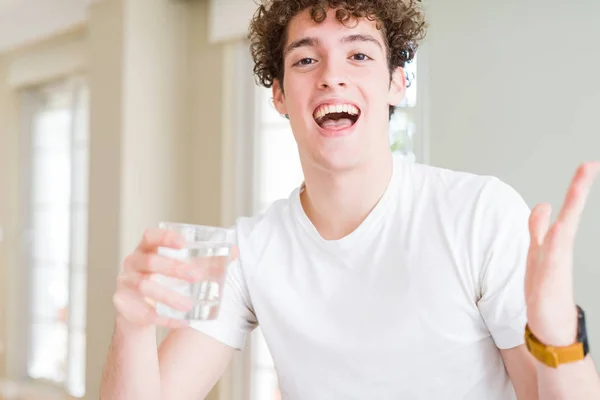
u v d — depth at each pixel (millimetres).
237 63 3094
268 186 3031
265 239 1246
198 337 1211
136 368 990
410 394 1097
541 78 2182
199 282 841
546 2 2172
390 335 1091
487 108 2291
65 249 4156
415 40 1373
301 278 1180
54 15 3791
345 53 1129
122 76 3059
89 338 3203
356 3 1114
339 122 1149
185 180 3295
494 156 2275
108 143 3123
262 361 2982
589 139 2094
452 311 1059
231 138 3105
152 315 850
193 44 3295
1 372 4359
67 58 3910
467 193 1102
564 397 753
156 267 824
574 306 756
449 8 2369
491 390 1080
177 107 3277
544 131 2178
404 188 1154
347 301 1132
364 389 1122
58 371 4137
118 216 3057
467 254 1049
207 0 3236
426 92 2420
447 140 2375
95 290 3174
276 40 1274
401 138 2475
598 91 2076
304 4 1148
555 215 2156
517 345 994
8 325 4340
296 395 1203
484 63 2295
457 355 1068
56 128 4273
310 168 1149
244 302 1266
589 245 2074
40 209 4355
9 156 4398
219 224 3141
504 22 2252
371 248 1129
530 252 777
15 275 4359
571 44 2125
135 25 3096
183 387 1171
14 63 4340
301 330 1161
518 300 993
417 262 1087
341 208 1150
